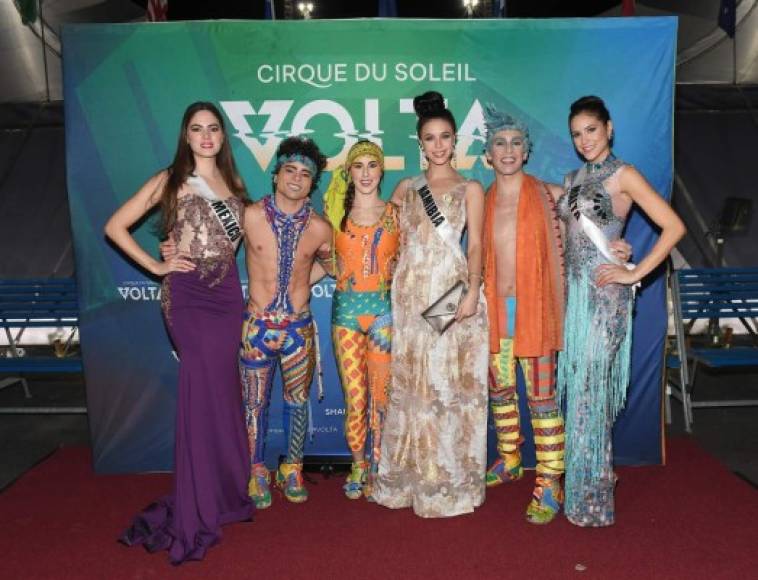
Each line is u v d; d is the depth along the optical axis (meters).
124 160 3.55
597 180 2.99
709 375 5.63
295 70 3.52
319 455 3.71
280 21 3.49
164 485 3.59
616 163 2.98
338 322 3.23
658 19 3.47
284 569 2.73
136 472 3.75
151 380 3.70
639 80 3.51
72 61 3.50
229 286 3.11
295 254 3.14
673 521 3.10
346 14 8.70
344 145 3.56
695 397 5.09
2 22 7.69
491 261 3.18
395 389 3.20
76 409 4.48
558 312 3.14
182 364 3.02
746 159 7.48
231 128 3.54
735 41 7.97
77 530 3.08
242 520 3.14
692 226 7.11
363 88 3.53
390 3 5.20
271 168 3.58
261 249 3.14
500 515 3.19
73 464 3.88
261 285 3.19
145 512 3.08
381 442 3.28
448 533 3.02
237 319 3.14
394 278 3.17
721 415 4.71
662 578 2.62
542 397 3.14
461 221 3.10
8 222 7.27
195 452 2.98
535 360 3.14
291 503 3.34
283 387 3.37
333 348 3.39
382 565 2.75
